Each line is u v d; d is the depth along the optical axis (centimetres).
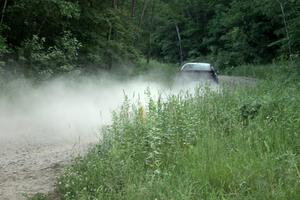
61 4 1859
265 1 3894
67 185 690
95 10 2377
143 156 732
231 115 930
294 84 1466
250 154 689
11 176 831
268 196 558
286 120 854
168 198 572
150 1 5578
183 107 930
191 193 576
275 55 5378
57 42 1986
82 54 2280
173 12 7600
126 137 779
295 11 3300
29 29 1966
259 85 1360
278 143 737
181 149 758
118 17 2547
